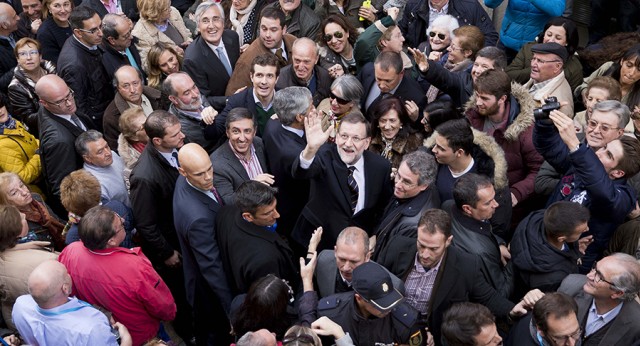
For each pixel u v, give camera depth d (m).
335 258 3.82
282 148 4.58
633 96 4.88
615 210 3.79
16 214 3.84
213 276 4.03
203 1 7.33
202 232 4.04
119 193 4.71
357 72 5.88
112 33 5.76
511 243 3.83
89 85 5.82
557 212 3.53
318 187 4.38
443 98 4.81
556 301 3.15
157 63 5.65
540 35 5.77
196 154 3.97
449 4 6.27
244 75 5.68
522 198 4.52
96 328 3.46
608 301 3.36
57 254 4.07
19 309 3.52
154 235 4.48
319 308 3.50
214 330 4.38
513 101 4.62
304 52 5.23
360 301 3.34
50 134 4.83
